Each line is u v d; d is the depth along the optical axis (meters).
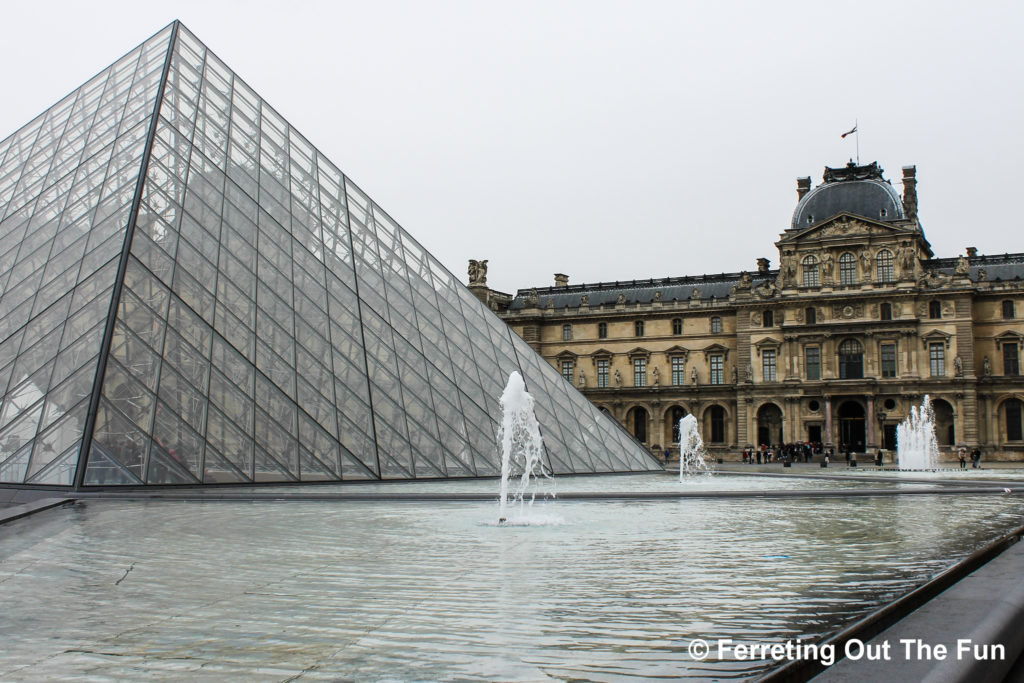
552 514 31.95
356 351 51.44
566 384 68.12
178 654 12.18
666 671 10.95
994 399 141.00
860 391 144.25
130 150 52.22
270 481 42.28
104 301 43.66
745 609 14.48
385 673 11.12
